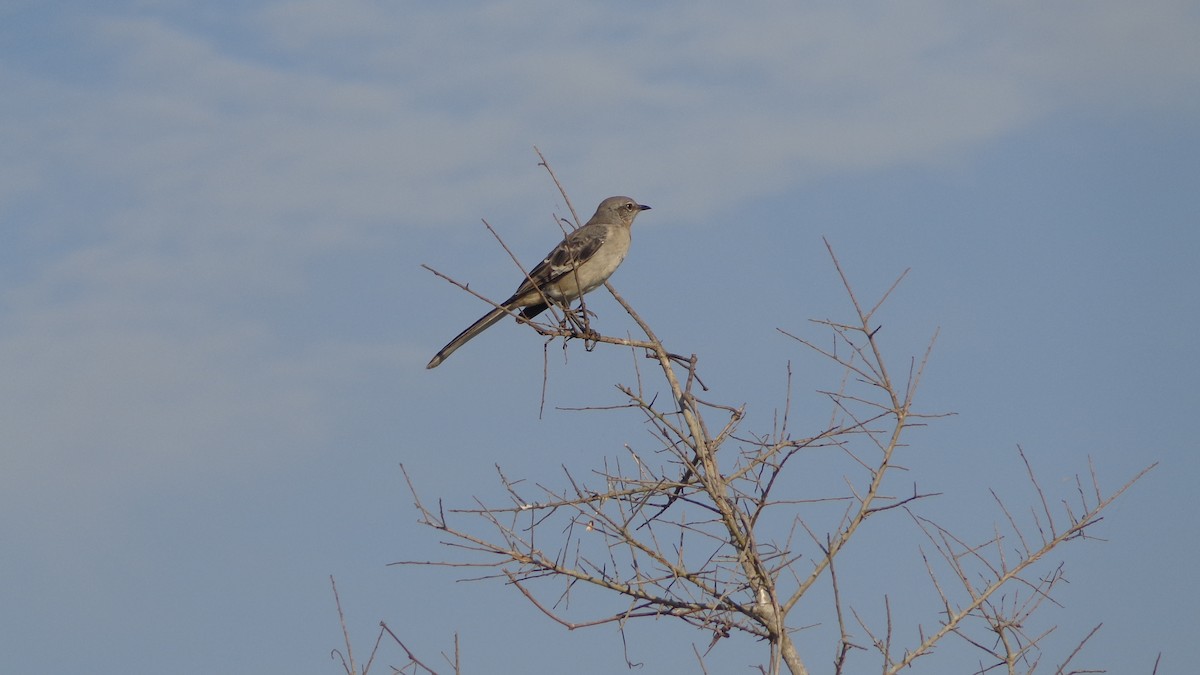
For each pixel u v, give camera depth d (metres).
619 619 11.14
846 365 11.88
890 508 11.56
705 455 12.21
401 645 10.07
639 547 11.50
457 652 10.00
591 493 11.70
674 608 11.38
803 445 11.80
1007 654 10.73
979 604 10.93
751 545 11.53
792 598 11.27
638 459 12.19
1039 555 11.16
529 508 11.51
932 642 10.59
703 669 9.59
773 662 10.20
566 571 11.30
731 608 11.37
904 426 11.70
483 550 11.19
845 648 9.57
